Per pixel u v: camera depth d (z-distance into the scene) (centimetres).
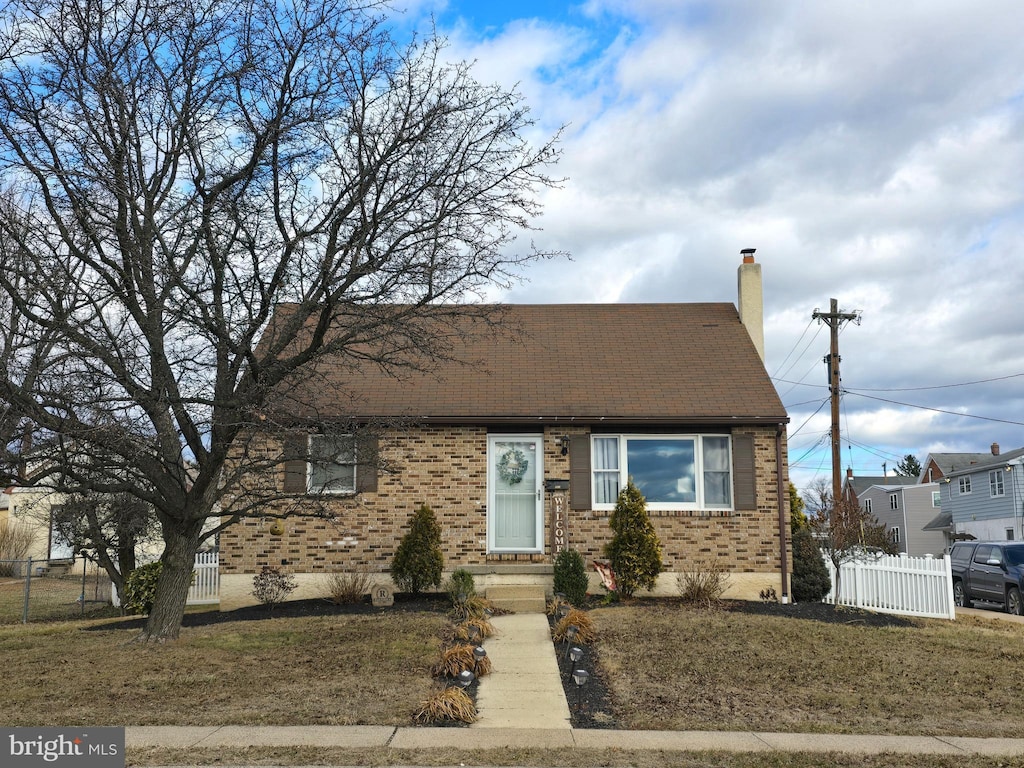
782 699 959
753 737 818
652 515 1684
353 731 818
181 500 1231
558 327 2064
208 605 1736
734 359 1906
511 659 1126
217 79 1141
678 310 2166
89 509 1712
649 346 1967
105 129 1115
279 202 1178
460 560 1669
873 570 1727
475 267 1185
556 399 1738
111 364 1091
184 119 1110
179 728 823
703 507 1705
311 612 1505
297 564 1662
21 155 1091
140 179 1112
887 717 899
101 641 1292
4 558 3262
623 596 1602
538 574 1634
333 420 1316
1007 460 4244
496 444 1736
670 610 1466
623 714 899
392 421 1423
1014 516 4150
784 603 1611
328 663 1088
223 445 1184
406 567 1609
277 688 973
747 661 1116
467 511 1684
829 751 774
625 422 1686
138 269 1152
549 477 1702
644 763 730
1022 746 798
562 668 1080
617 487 1714
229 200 1143
